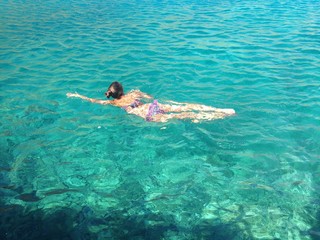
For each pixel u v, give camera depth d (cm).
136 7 965
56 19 827
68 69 499
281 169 273
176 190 255
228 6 948
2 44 626
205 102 387
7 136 326
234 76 461
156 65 506
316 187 253
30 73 486
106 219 232
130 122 347
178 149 302
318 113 359
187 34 670
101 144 313
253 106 376
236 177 266
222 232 217
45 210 240
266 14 831
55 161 291
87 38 661
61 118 359
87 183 265
